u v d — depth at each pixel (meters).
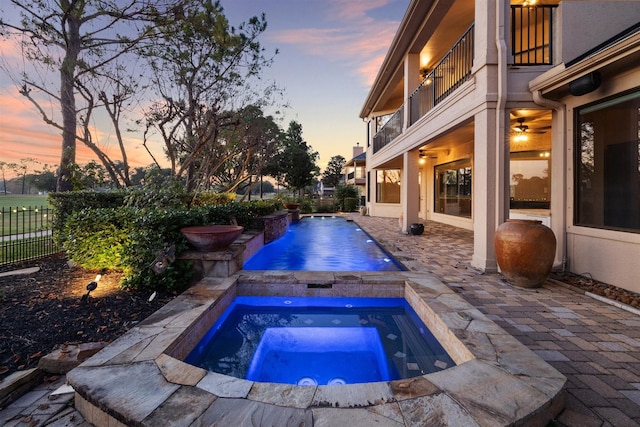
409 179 10.02
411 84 9.75
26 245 6.52
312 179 33.31
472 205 10.50
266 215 9.97
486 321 2.92
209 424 1.62
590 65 3.80
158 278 4.01
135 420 1.65
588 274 4.44
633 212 3.86
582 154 4.55
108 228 4.65
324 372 2.83
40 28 6.93
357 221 14.82
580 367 2.33
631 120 3.86
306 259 7.06
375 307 4.28
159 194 6.63
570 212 4.70
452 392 1.88
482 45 5.14
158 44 7.51
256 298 4.36
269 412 1.72
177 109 7.91
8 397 2.08
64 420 1.91
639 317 3.21
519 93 4.91
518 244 4.08
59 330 2.88
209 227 4.84
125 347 2.44
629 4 4.65
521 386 1.93
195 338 3.00
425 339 3.38
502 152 4.94
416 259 6.05
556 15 4.78
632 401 1.96
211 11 7.49
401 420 1.65
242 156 14.12
